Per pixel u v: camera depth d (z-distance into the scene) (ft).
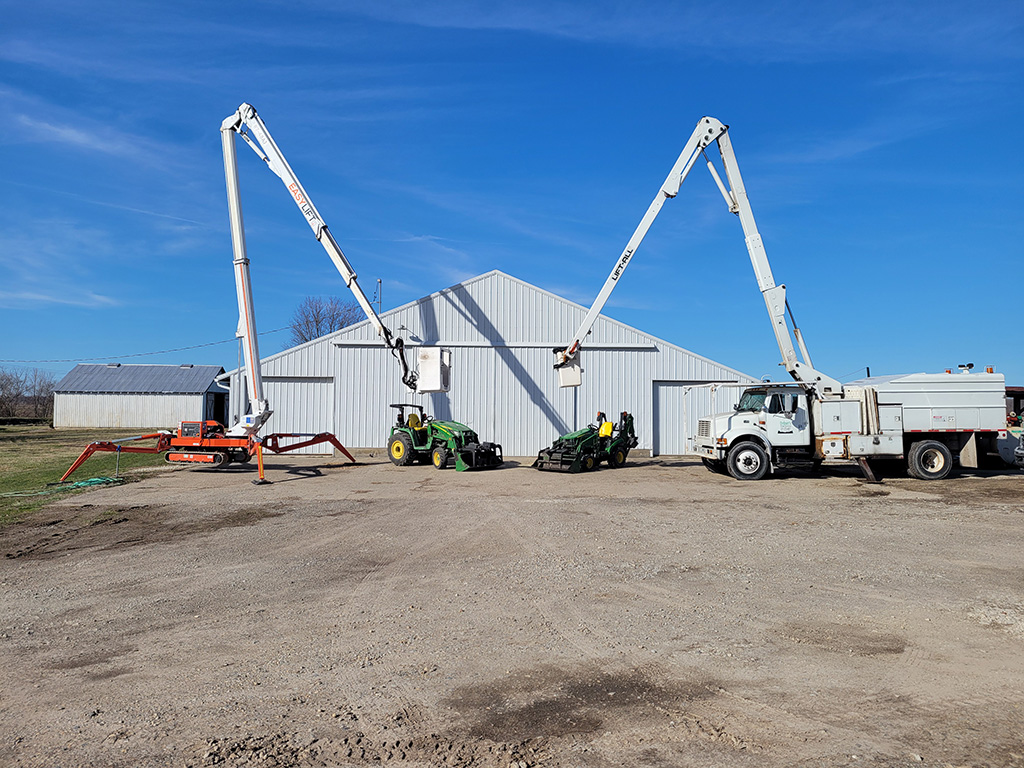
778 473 60.64
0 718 13.44
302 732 12.73
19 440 106.83
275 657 16.69
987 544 29.76
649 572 24.88
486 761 11.65
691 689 14.64
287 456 76.54
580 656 16.61
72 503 41.70
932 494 46.26
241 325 59.82
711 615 19.83
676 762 11.55
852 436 55.62
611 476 58.65
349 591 22.59
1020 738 12.34
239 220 59.88
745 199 61.57
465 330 78.54
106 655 16.94
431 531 33.01
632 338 78.95
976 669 15.66
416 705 13.89
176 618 19.84
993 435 56.65
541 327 78.84
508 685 14.88
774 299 59.98
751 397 59.52
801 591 22.33
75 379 151.33
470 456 62.64
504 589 22.67
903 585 23.04
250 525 34.68
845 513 38.17
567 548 29.04
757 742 12.23
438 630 18.61
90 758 11.82
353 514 37.96
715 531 32.76
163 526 34.45
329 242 63.41
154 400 148.56
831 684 14.84
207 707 13.85
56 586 23.39
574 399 78.48
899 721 13.05
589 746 12.14
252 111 62.34
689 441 65.51
